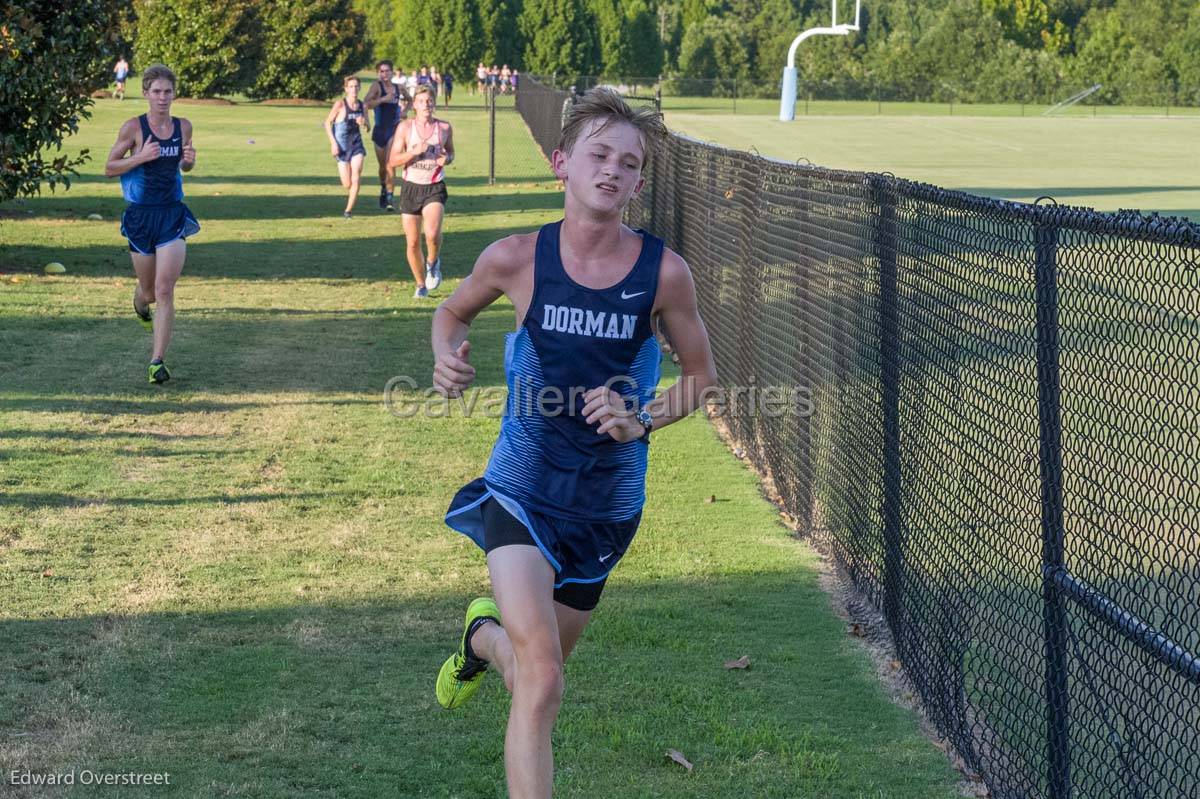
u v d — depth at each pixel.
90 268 27.25
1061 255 7.45
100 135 62.16
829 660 9.91
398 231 35.34
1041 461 7.48
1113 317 7.68
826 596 11.28
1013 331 8.07
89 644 9.63
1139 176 56.66
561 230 7.09
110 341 20.48
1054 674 7.34
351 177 37.59
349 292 26.02
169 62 98.62
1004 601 9.25
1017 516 7.97
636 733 8.54
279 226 35.84
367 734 8.43
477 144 67.44
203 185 46.00
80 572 11.10
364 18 110.06
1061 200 45.16
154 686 9.00
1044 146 78.19
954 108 138.38
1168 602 6.80
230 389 17.91
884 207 10.56
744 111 128.12
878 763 8.26
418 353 20.58
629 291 6.99
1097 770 7.07
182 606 10.46
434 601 10.77
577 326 7.03
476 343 21.77
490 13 158.62
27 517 12.44
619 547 7.38
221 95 103.19
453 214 39.50
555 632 6.79
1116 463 7.40
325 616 10.38
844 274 11.86
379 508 13.25
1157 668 6.57
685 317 7.18
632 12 174.38
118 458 14.52
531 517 7.05
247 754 8.09
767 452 15.00
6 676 9.02
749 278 16.06
